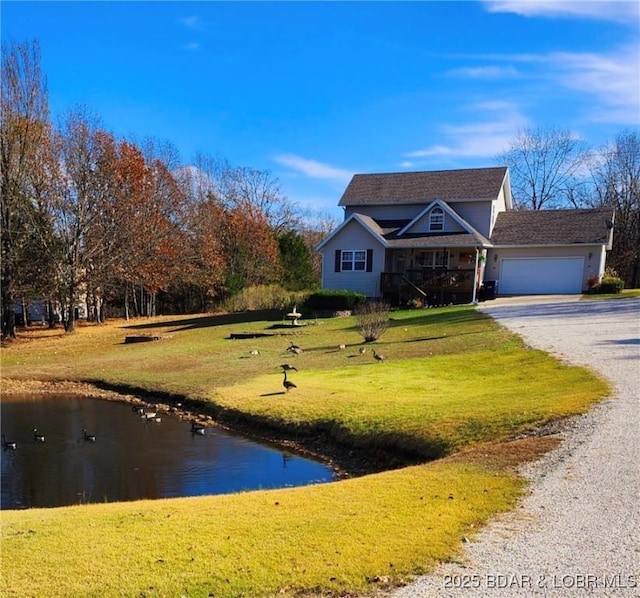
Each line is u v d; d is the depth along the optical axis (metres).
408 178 32.25
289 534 4.71
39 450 10.67
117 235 30.86
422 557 4.18
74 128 28.44
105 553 4.46
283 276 43.25
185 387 15.15
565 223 29.53
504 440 7.78
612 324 17.34
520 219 30.88
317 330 23.12
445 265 28.69
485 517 4.94
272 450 10.37
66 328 29.12
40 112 27.53
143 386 16.00
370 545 4.41
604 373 10.50
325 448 10.13
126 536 4.84
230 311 36.81
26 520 5.69
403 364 14.80
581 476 5.88
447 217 28.53
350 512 5.22
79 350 23.61
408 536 4.57
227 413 12.65
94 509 6.18
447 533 4.61
